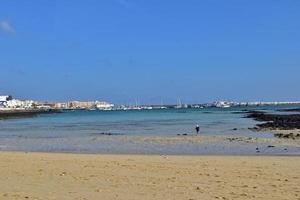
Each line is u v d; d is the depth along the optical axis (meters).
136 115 149.25
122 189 14.37
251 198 12.78
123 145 35.94
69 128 68.56
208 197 13.00
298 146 32.56
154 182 15.71
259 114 110.94
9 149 33.94
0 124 90.81
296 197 12.86
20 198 12.86
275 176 16.80
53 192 13.84
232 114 132.00
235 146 33.31
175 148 32.59
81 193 13.68
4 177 17.00
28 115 151.62
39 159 23.06
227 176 16.94
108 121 97.62
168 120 96.19
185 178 16.55
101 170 18.77
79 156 24.92
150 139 41.25
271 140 37.62
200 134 47.31
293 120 71.94
